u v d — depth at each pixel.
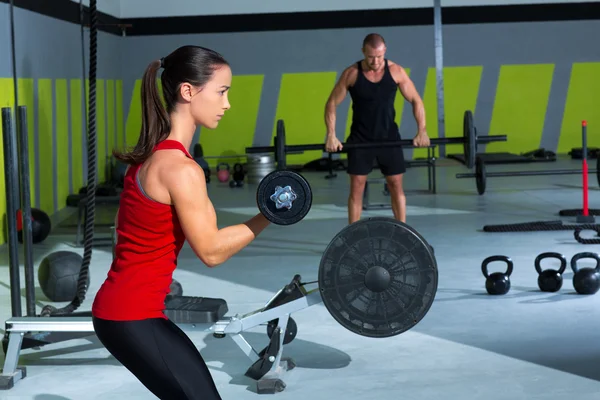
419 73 13.09
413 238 2.70
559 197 8.64
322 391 3.12
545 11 13.02
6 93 6.96
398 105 13.17
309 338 3.80
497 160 11.91
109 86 11.74
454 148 13.19
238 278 5.17
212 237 1.89
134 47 12.91
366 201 8.28
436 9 12.61
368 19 12.97
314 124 13.10
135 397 3.13
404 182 10.45
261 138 13.12
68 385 3.28
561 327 3.84
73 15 9.66
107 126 11.55
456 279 4.92
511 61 13.12
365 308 2.76
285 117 13.10
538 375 3.21
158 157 1.88
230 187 10.92
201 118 1.94
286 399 3.04
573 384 3.09
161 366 1.91
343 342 3.73
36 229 6.70
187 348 1.95
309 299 3.16
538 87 13.17
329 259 2.76
